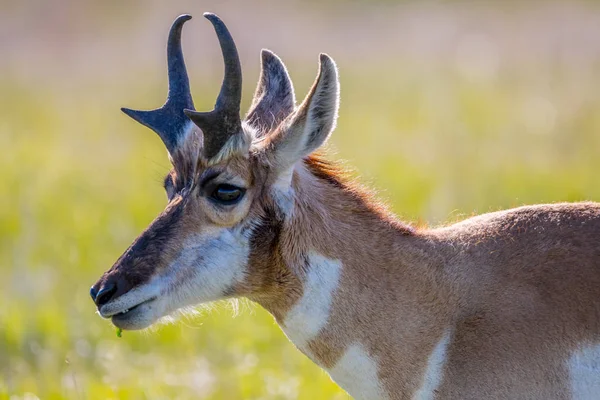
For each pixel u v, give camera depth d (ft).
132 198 108.99
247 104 133.80
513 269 44.70
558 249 44.73
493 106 148.66
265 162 44.86
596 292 43.42
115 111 154.61
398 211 98.63
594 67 172.14
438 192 101.09
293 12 231.50
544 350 43.01
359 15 230.68
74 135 140.46
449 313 44.86
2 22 226.99
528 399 43.16
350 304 45.32
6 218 103.71
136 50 205.98
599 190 105.70
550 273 44.16
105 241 94.68
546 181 109.29
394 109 150.82
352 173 49.29
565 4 227.61
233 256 45.32
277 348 73.82
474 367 43.65
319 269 45.32
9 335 74.49
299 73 165.07
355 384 45.98
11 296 81.82
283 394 64.49
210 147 44.62
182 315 47.96
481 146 124.98
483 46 195.52
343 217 46.24
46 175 119.96
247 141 44.73
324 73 43.21
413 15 231.91
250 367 69.21
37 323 76.18
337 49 196.24
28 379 66.03
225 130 44.55
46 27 225.35
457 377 44.01
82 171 122.21
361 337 45.32
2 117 151.64
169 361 71.77
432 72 175.73
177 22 48.52
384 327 45.14
